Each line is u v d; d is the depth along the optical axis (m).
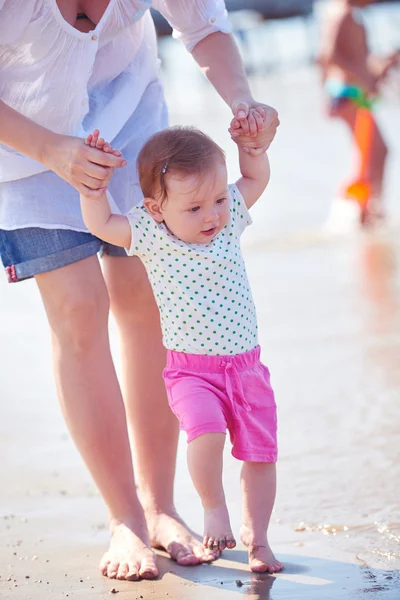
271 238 22.41
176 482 9.09
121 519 7.39
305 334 13.82
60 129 7.34
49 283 7.31
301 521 7.74
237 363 6.93
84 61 7.10
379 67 23.00
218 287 6.92
